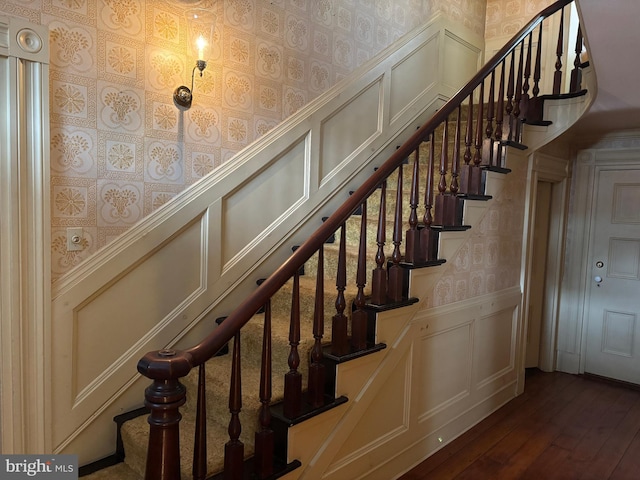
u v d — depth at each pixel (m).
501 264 3.30
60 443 1.94
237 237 2.58
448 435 2.87
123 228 2.10
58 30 1.85
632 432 3.02
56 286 1.90
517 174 3.34
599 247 4.03
